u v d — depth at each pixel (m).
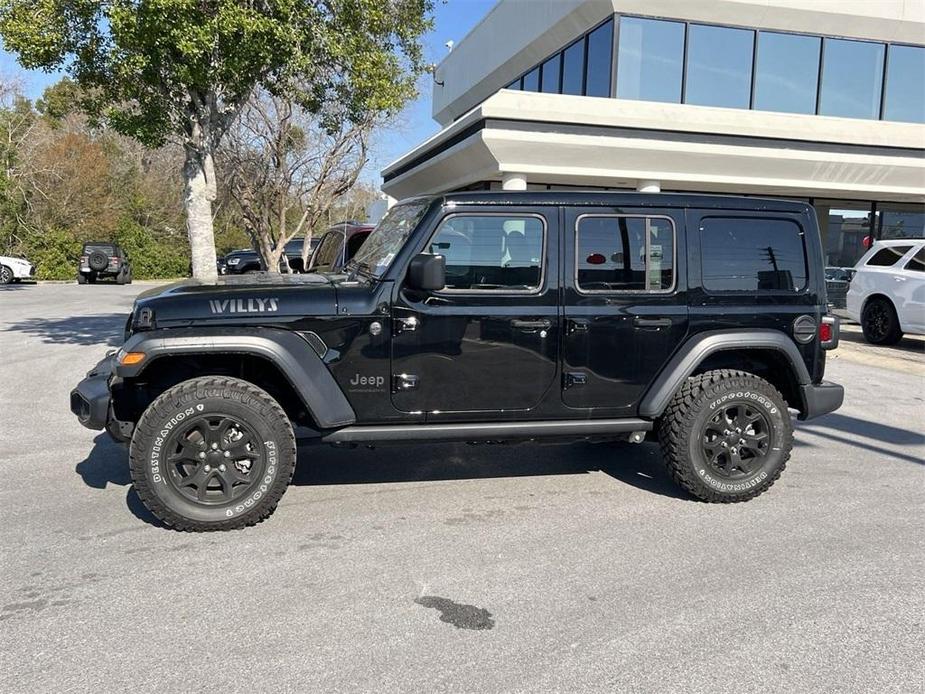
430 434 4.61
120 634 3.22
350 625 3.32
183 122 8.84
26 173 32.38
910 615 3.48
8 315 15.81
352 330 4.42
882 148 14.17
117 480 5.30
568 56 17.47
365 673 2.95
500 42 20.73
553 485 5.35
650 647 3.17
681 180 13.58
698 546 4.26
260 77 8.70
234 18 7.34
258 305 4.34
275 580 3.75
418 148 15.67
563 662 3.04
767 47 16.09
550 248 4.64
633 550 4.19
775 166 13.78
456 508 4.84
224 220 37.34
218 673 2.94
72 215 34.00
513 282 4.62
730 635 3.27
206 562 3.95
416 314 4.46
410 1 10.35
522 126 12.21
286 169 13.78
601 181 13.84
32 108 38.38
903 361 11.52
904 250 12.98
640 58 15.41
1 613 3.40
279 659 3.04
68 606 3.47
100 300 20.27
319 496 5.04
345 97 9.79
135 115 8.86
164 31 7.40
